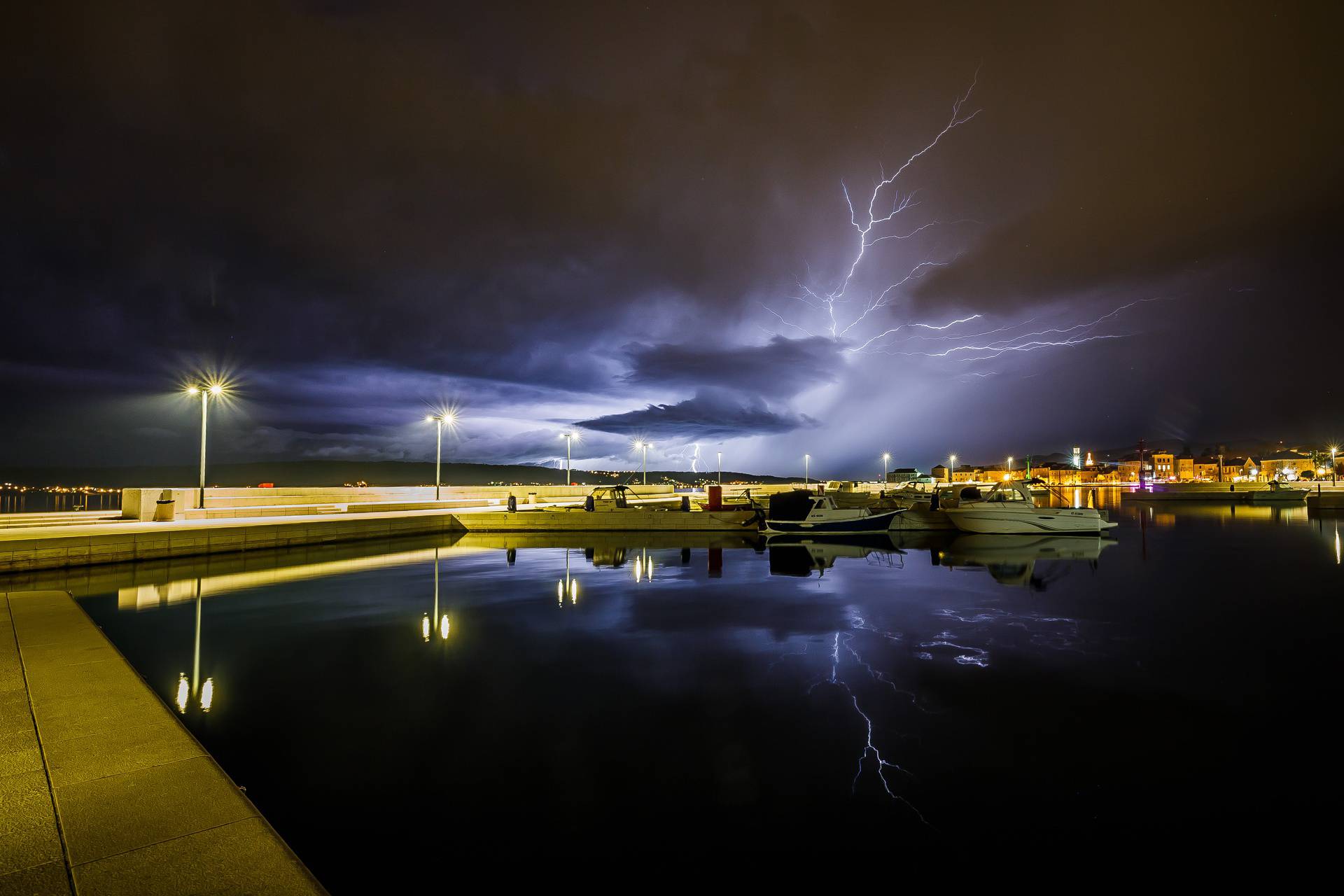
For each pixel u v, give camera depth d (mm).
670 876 4938
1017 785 6398
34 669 6938
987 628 12875
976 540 31453
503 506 51438
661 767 6715
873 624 13227
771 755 7031
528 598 16172
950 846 5367
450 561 23750
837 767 6742
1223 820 5781
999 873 5031
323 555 25500
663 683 9406
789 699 8734
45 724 5371
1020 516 32781
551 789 6250
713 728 7746
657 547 29500
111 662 7215
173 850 3555
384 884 4789
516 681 9500
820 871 5039
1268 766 6812
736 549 28469
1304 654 10961
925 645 11547
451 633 12453
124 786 4281
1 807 3986
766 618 13797
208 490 33281
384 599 16000
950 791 6273
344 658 10711
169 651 11109
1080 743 7348
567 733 7578
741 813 5848
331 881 4797
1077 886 4906
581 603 15438
